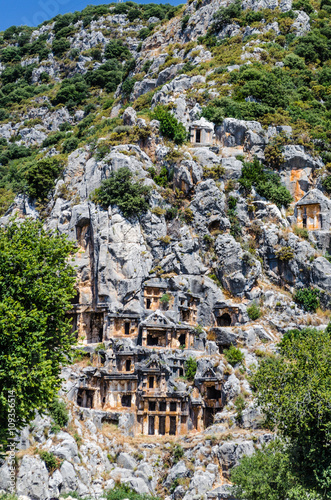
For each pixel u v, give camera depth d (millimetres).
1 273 59938
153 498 82500
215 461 87188
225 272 117812
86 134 176500
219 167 126188
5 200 158750
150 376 102562
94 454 87125
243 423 92062
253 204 125375
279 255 119438
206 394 102000
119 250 114875
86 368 104000
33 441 80812
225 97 142250
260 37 173500
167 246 118625
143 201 118938
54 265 64750
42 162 142125
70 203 126875
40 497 75125
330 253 122688
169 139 131375
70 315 117750
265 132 136250
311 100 154250
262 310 114375
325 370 67000
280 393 68625
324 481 62125
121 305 112562
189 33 192875
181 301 112688
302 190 132250
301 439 65375
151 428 100688
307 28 179875
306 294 116375
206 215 122000
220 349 109438
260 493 67562
